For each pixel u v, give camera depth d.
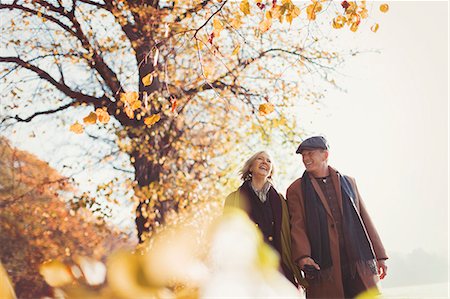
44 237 9.85
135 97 3.85
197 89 9.45
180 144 9.20
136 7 9.10
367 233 4.36
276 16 4.05
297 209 4.29
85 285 0.24
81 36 9.74
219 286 0.25
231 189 8.91
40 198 10.27
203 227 7.89
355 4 4.70
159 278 0.24
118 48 9.59
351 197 4.26
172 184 8.74
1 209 10.26
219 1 8.50
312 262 4.06
